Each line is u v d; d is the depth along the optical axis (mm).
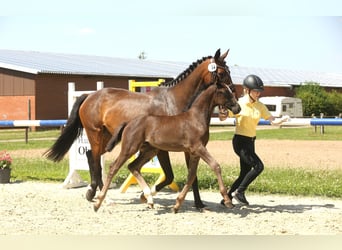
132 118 7383
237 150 7273
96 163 8055
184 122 6715
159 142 6754
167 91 7434
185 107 7281
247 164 7422
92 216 6906
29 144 18531
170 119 6777
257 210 7289
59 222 6520
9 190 9320
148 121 6816
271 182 9250
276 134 24328
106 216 6906
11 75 27188
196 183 7250
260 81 7223
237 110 6816
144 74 30219
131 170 7246
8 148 17000
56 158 8445
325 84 40094
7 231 6008
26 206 7648
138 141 6805
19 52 31922
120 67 32094
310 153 14945
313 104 35812
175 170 11102
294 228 6133
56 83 27484
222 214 7012
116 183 10070
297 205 7695
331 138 21422
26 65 27281
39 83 26781
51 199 8344
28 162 13109
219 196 8562
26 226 6270
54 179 10781
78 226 6285
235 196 7426
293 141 19812
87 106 8016
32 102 26766
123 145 6859
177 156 14727
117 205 7777
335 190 8578
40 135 23906
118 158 6910
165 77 31219
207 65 7090
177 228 6156
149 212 7195
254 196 8508
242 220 6586
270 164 12211
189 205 7766
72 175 9703
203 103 6773
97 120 7879
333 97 36719
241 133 7215
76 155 9672
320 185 8945
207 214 7008
